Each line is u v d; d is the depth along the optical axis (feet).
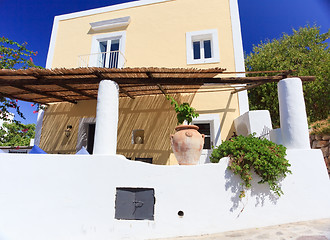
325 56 38.04
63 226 12.23
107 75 15.52
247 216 12.34
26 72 14.58
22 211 12.38
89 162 12.92
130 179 12.57
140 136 27.09
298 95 14.88
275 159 12.16
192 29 26.63
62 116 27.71
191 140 14.29
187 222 11.96
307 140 14.24
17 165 12.89
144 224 11.96
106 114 14.24
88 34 30.35
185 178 12.53
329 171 21.07
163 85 20.30
